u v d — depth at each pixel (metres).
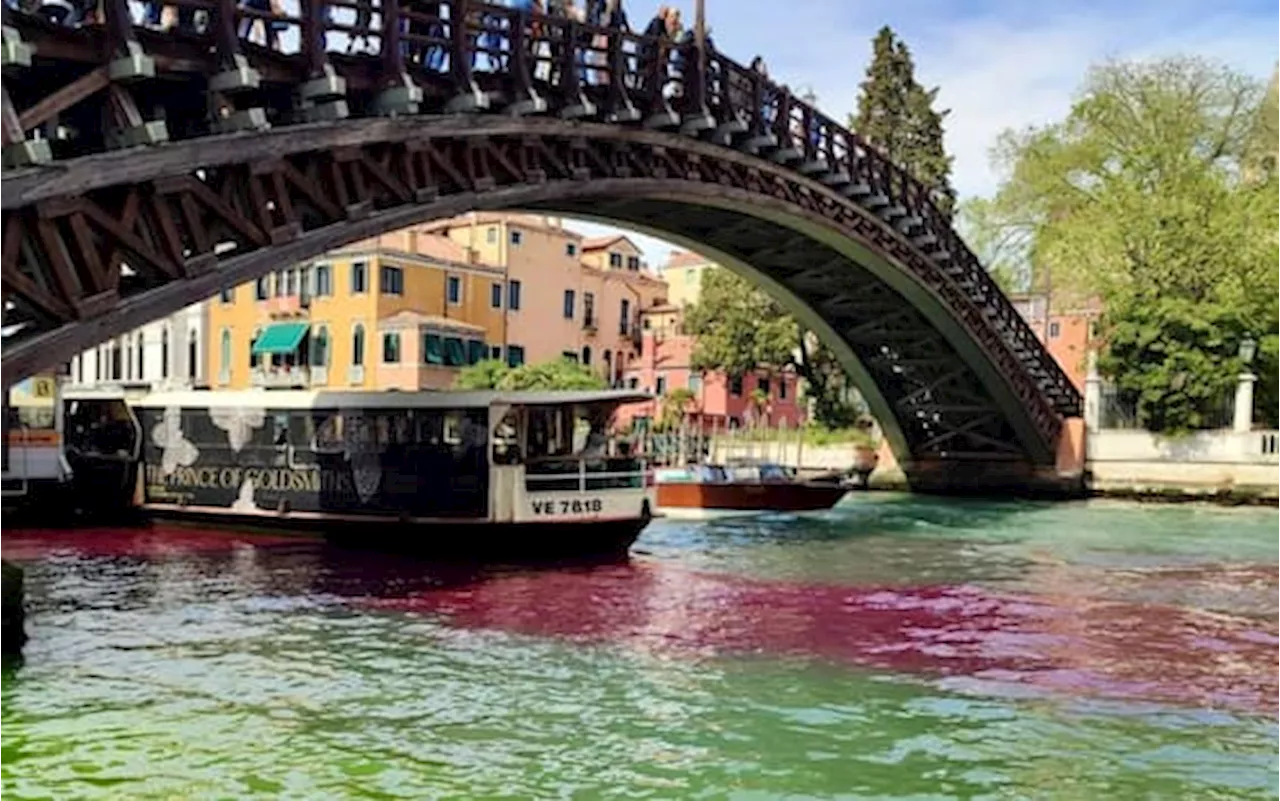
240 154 12.19
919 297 30.53
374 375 45.81
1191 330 35.12
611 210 24.73
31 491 25.11
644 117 19.98
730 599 16.34
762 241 28.11
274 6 13.28
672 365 57.81
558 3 18.47
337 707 10.24
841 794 8.18
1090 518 30.42
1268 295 35.22
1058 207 41.88
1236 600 16.98
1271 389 36.66
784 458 41.72
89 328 10.97
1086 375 38.50
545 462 19.72
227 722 9.73
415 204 15.41
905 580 18.73
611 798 8.02
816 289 31.83
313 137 13.14
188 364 51.03
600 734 9.51
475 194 16.67
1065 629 14.46
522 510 19.62
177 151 11.41
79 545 21.91
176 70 11.73
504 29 16.58
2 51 9.62
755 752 9.10
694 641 13.30
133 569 18.77
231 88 11.76
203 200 12.13
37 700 10.40
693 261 69.06
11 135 9.83
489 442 19.81
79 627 13.83
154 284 11.79
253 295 49.22
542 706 10.34
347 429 21.23
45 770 8.47
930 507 33.56
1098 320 37.72
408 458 20.47
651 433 44.91
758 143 23.28
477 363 45.16
